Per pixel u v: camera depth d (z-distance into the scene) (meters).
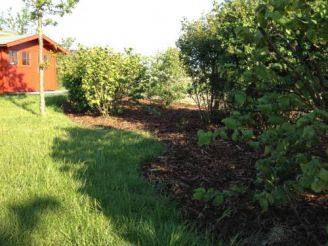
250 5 7.66
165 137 8.00
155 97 16.23
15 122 9.70
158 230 3.47
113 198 4.27
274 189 2.65
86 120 11.10
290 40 2.79
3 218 3.68
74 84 12.69
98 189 4.47
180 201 4.31
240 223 3.63
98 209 3.99
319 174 1.88
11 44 20.69
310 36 2.27
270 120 2.33
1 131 8.23
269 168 2.67
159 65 13.62
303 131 1.99
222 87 8.77
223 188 4.58
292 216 3.56
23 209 3.91
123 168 5.56
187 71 9.71
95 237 3.37
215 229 3.60
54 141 7.15
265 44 2.37
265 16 2.12
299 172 3.09
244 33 2.34
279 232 3.30
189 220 3.81
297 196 3.40
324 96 2.52
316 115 2.00
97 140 7.32
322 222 3.38
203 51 8.84
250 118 2.42
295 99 2.31
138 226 3.50
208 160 5.91
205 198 2.91
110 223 3.64
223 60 7.34
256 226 3.53
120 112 12.16
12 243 3.26
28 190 4.42
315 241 3.12
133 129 9.29
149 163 5.93
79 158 5.86
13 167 5.34
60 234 3.43
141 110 12.93
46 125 9.24
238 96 2.43
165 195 4.44
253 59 2.53
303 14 2.33
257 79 2.52
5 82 21.34
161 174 5.34
